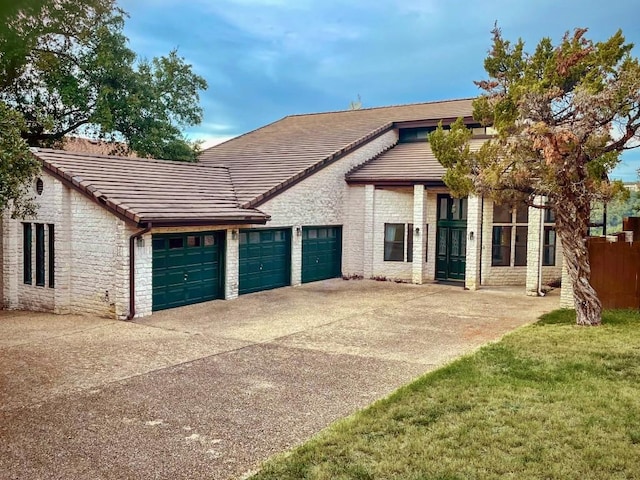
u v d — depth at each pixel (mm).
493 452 5555
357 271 20562
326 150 20438
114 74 22578
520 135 11102
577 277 11641
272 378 8508
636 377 7875
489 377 7977
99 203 13234
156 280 14062
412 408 6812
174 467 5574
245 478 5301
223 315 13672
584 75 11578
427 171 19203
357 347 10453
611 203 12914
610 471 5148
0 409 7188
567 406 6738
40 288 15188
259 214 16156
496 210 18531
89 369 9047
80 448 6012
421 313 13922
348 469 5273
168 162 18000
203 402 7449
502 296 16594
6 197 9078
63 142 24031
